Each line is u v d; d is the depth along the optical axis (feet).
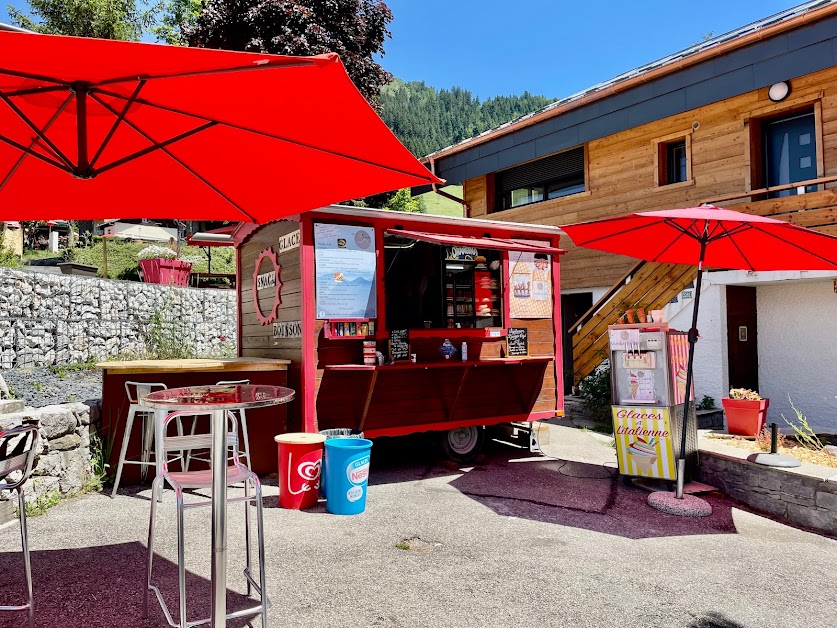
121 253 76.89
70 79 7.61
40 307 35.29
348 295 21.24
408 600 11.75
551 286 25.90
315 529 16.07
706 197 32.60
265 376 21.72
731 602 11.94
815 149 29.25
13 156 9.86
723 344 29.40
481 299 24.03
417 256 24.34
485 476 22.00
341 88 7.34
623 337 20.71
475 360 22.81
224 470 9.12
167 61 6.71
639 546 15.02
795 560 14.26
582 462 24.18
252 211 12.65
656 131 35.19
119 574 12.76
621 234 20.51
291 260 21.91
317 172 10.49
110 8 84.53
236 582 12.44
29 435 16.34
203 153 10.30
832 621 11.23
